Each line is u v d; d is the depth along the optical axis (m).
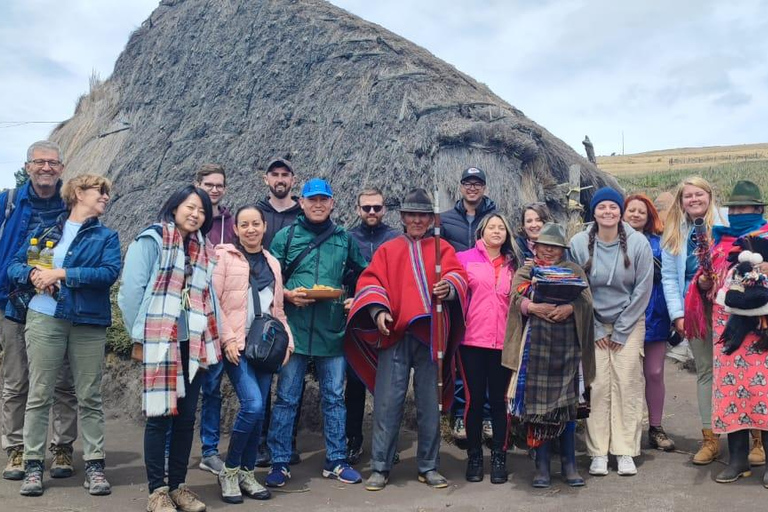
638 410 5.06
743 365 4.65
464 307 4.84
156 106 11.76
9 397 4.93
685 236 5.48
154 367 4.05
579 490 4.65
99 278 4.67
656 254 5.72
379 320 4.74
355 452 5.51
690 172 31.20
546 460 4.77
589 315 4.80
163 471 4.22
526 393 4.65
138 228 9.72
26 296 4.68
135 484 4.83
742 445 4.75
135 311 4.13
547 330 4.69
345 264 5.34
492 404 4.96
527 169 8.33
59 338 4.65
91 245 4.73
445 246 5.04
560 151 9.03
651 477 4.89
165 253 4.20
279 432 4.88
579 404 4.72
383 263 5.02
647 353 5.68
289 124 9.42
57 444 5.01
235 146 9.75
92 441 4.69
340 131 8.73
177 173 10.14
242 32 11.12
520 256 5.70
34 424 4.61
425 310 4.82
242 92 10.39
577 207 8.40
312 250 5.17
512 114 8.70
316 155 8.74
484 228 5.18
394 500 4.51
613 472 5.06
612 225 5.09
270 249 5.29
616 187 9.91
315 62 9.93
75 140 13.27
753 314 4.57
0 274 4.88
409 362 4.95
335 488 4.79
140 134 11.56
